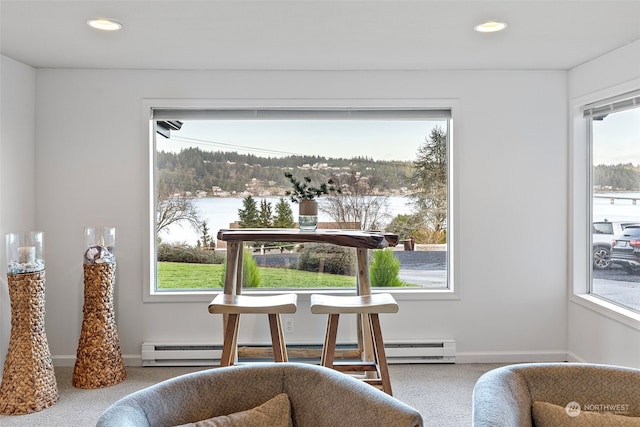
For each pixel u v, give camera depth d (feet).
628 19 9.44
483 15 9.22
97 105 13.12
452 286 13.65
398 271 14.07
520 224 13.55
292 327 13.53
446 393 11.50
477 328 13.61
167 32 10.11
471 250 13.56
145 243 13.25
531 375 5.73
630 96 11.06
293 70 13.26
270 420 5.43
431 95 13.41
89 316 11.91
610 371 5.65
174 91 13.21
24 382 10.57
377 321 9.78
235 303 9.73
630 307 11.53
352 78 13.35
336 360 12.45
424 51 11.57
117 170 13.19
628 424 5.16
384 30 10.05
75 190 13.14
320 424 5.39
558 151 13.51
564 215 13.55
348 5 8.73
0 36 10.34
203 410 5.53
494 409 4.85
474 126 13.46
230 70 13.23
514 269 13.57
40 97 13.04
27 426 9.91
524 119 13.46
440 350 13.37
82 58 12.08
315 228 11.66
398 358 13.47
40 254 10.88
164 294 13.32
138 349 13.33
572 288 13.37
